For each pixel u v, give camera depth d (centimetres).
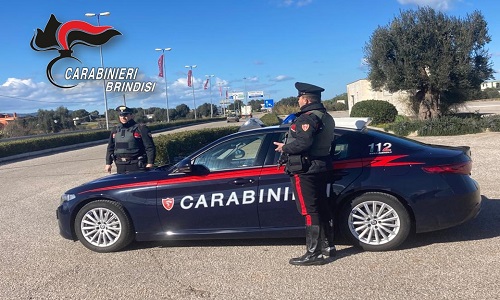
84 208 546
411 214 488
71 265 510
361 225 493
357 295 388
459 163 486
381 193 484
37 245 598
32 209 855
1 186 1230
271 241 553
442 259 457
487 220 577
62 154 2455
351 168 491
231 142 529
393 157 491
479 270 423
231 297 401
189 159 534
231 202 507
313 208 456
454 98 2066
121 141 677
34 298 421
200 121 6919
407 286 399
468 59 1791
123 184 539
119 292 427
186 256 518
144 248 557
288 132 470
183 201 519
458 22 1816
